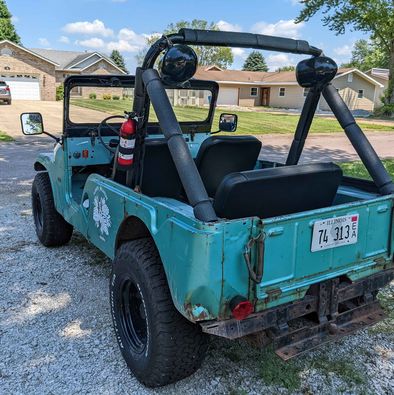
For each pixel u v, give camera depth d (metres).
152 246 2.48
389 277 2.69
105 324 3.15
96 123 3.87
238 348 2.86
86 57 42.22
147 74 2.37
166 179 2.90
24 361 2.72
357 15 24.39
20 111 23.00
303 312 2.31
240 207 2.32
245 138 2.93
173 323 2.28
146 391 2.47
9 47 33.69
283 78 37.03
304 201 2.56
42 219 4.52
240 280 2.02
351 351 2.86
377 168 2.80
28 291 3.63
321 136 16.55
